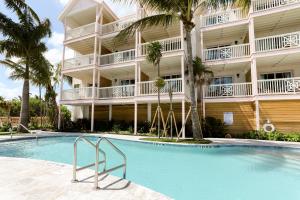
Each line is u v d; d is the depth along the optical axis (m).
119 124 14.84
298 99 10.74
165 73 15.97
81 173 4.06
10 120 19.56
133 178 5.01
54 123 18.47
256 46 12.12
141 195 2.93
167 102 13.86
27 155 8.16
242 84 12.59
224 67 13.68
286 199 3.69
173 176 5.17
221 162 6.48
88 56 16.03
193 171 5.58
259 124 11.26
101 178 3.72
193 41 14.84
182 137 10.59
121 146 9.73
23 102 14.52
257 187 4.33
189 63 9.71
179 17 9.72
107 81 18.38
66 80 21.20
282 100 11.12
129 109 16.33
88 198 2.81
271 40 12.60
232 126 12.62
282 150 7.97
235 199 3.71
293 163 6.20
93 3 16.41
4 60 16.09
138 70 13.89
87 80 19.16
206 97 13.01
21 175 3.90
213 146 8.24
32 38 14.47
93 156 7.88
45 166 4.64
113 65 15.02
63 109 20.50
